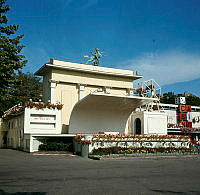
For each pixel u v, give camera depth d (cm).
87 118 2648
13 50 2116
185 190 788
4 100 2175
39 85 4900
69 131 2584
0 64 2028
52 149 2327
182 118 5816
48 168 1286
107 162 1622
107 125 2772
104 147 2098
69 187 813
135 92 3616
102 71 3103
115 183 888
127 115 2844
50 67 2898
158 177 1036
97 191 757
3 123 3578
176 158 1989
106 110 2675
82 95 3031
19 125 2736
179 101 6194
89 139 2031
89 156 1906
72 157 1936
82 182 902
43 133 2427
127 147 2216
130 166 1411
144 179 981
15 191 756
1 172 1139
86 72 3070
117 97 2383
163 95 8900
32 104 2462
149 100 2552
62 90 2970
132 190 775
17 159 1731
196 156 2106
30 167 1323
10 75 2111
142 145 2306
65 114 2944
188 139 2583
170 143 2472
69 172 1146
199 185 873
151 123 3055
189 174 1138
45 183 879
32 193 730
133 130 3156
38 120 2480
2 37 2111
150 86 3616
